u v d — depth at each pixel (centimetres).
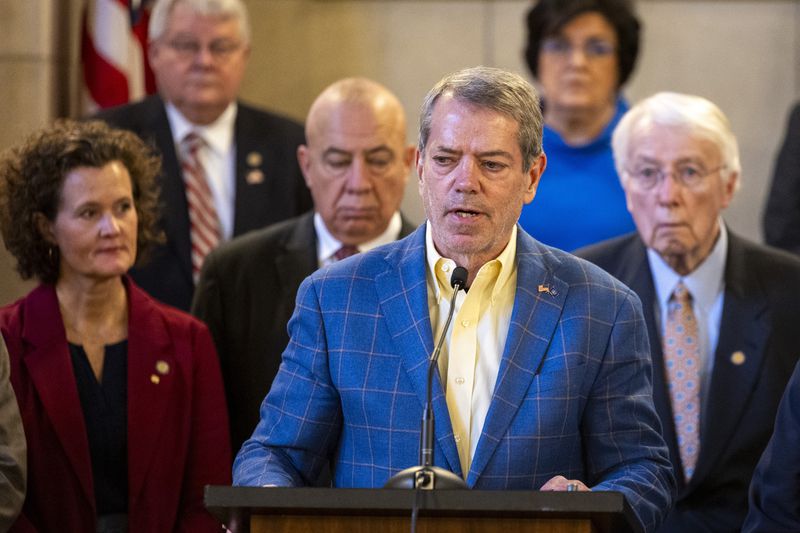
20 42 1728
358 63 1959
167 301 1468
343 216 1305
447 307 920
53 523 1088
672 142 1258
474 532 793
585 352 898
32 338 1121
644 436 902
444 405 886
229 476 1151
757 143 1948
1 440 1019
